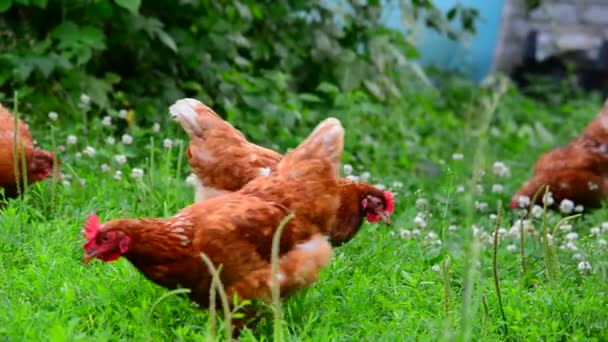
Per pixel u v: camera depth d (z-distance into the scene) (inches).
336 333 247.6
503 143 551.5
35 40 431.8
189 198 358.3
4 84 424.2
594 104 665.0
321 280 278.4
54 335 227.3
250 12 473.4
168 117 435.8
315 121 477.1
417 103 593.9
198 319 257.0
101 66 452.1
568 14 739.4
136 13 405.1
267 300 248.2
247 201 251.4
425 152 503.8
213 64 454.0
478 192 401.7
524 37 735.7
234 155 297.9
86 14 426.0
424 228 353.1
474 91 650.8
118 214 331.9
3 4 405.7
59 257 285.0
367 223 334.0
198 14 459.2
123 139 388.8
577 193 410.3
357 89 516.1
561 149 424.5
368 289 281.3
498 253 330.3
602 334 266.7
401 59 534.3
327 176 263.7
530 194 414.6
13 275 274.8
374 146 471.5
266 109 449.7
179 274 243.3
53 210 331.3
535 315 273.6
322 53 501.0
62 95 424.5
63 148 389.4
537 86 701.9
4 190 331.3
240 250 243.6
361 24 532.7
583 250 325.7
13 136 329.7
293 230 251.4
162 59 453.1
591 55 738.8
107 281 273.1
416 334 255.0
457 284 300.8
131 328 248.4
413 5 521.0
